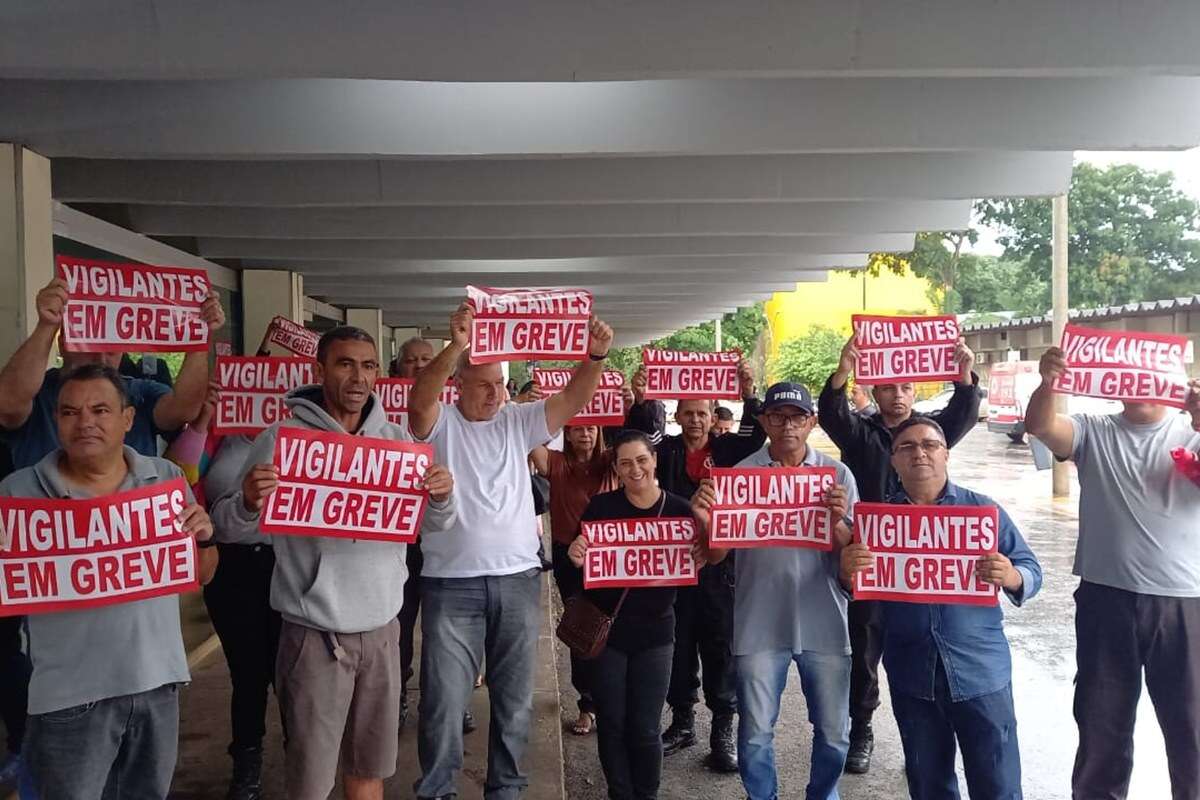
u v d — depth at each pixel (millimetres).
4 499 3039
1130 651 4191
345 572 3580
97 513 3092
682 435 5750
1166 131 6059
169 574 3172
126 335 3959
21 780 3432
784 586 4320
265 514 3498
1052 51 4688
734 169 7566
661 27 4613
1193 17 4664
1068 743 5688
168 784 3273
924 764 3877
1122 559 4184
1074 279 42188
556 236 9109
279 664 3604
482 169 7434
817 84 5969
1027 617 8570
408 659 5672
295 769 3539
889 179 7621
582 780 5363
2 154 5410
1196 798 4164
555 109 5949
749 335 43000
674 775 5316
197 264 9547
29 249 5434
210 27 4457
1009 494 16625
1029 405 4453
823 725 4312
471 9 4574
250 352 10766
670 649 4328
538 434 4320
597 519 4348
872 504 3861
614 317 23156
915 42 4660
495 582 4090
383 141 5863
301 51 4504
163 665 3188
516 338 4273
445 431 4211
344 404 3684
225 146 5711
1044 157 7664
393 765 3744
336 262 11477
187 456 4031
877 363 4953
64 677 3061
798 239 10781
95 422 3068
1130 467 4211
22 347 3438
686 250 10727
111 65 4414
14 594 3043
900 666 3891
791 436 4418
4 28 4355
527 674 4172
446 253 10352
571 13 4598
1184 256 41781
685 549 4312
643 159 7539
